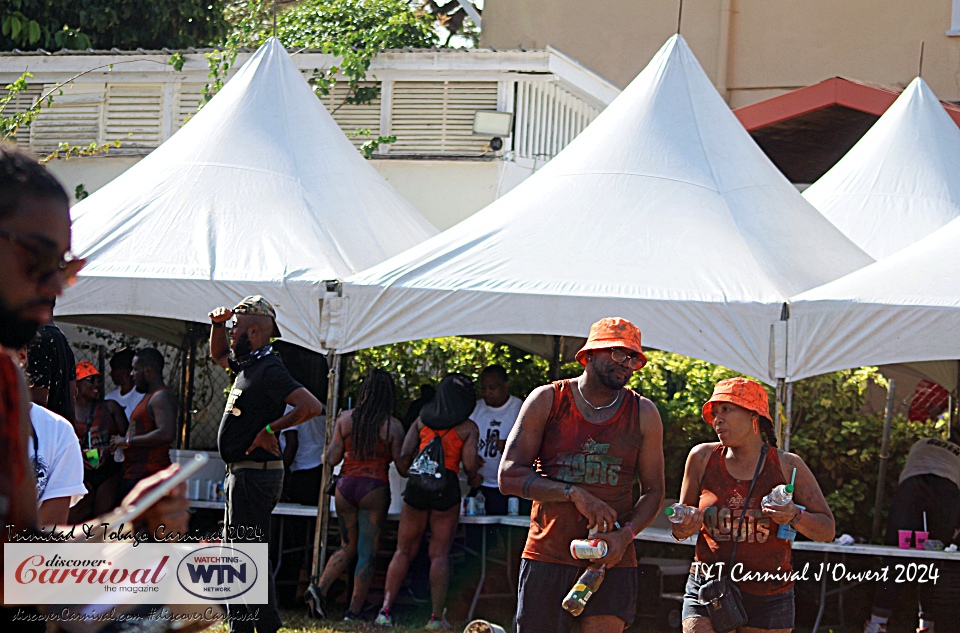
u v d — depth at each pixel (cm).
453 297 1498
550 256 1566
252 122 1991
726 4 3350
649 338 1453
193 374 2152
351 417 1541
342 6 3033
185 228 1722
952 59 3114
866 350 1391
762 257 1612
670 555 1733
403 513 1540
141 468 1658
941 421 1938
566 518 905
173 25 3406
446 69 2484
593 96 2708
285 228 1756
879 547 1496
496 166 2450
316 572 1562
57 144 2664
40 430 701
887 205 2381
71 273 367
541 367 2028
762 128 3083
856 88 2859
